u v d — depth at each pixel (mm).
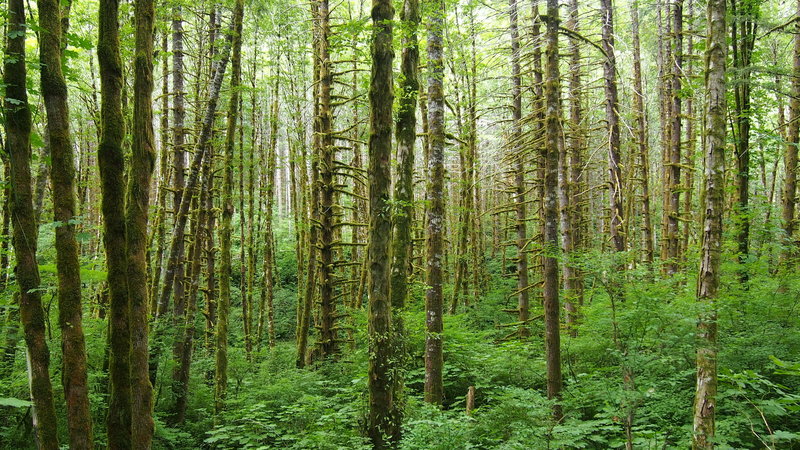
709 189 4793
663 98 14812
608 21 11461
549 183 7758
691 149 15148
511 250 27547
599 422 5586
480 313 16734
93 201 15812
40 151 8117
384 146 6457
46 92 3756
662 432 5195
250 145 14406
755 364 6066
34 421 3664
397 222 7812
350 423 6988
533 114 12102
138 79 4281
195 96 13500
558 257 6906
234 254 24141
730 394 4594
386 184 6477
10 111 3611
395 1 10102
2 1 3928
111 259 4199
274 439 7363
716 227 4734
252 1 12375
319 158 12695
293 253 25562
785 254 9477
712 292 4691
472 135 14547
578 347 8289
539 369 9109
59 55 3848
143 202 4312
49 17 3771
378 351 6312
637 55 14352
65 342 3754
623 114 12914
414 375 9445
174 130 11977
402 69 7867
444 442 5555
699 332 4590
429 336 8102
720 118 4824
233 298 22688
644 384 4945
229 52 9320
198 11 13070
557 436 5285
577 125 12461
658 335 4812
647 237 12859
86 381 3861
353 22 7574
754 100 9195
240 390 10305
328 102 12695
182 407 9094
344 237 25500
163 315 9062
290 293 22906
